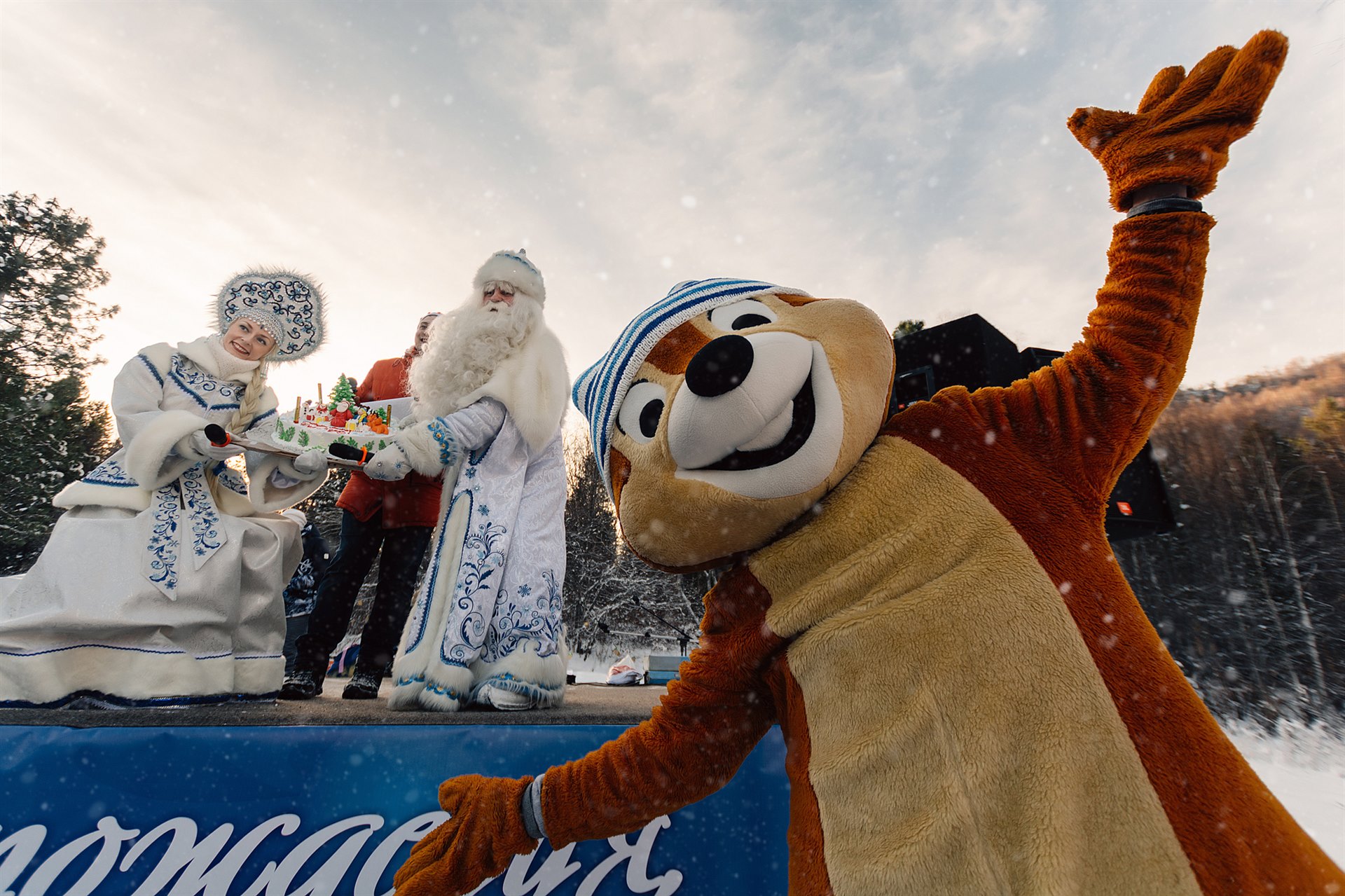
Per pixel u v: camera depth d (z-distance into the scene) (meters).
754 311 1.08
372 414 2.47
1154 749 0.73
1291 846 0.72
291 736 1.69
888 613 0.85
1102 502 0.94
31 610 1.94
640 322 1.12
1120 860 0.69
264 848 1.60
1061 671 0.77
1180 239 1.03
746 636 1.00
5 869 1.51
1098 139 1.13
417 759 1.73
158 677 1.97
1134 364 0.97
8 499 17.75
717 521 0.96
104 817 1.57
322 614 2.67
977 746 0.76
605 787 1.07
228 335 2.46
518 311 2.53
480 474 2.34
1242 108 1.02
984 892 0.71
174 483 2.25
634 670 6.27
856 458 0.95
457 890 1.08
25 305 19.81
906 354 2.13
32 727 1.62
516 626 2.18
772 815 1.89
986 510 0.88
